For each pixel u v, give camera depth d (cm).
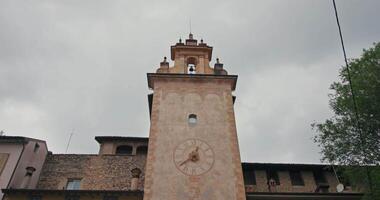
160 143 2388
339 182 2645
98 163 3039
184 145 2384
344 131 2188
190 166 2273
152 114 2569
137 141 3209
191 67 3197
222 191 2150
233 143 2412
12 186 2619
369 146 2067
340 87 2303
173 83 2820
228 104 2683
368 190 1998
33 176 2834
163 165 2266
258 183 2628
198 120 2553
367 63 2238
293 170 2747
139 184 2811
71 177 2952
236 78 2878
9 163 2728
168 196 2112
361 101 2127
